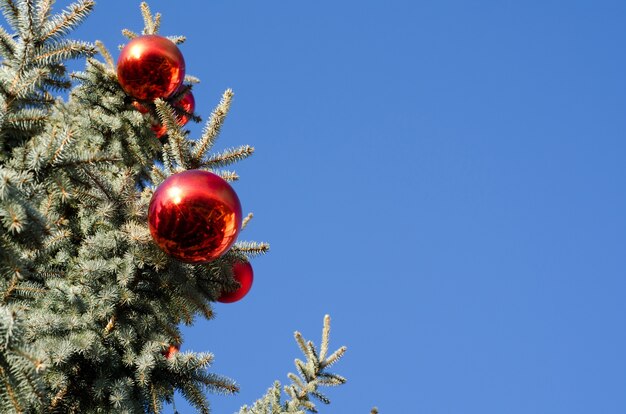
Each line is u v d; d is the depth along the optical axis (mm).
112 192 7840
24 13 6160
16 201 5336
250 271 9172
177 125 7941
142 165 10359
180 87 10672
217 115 7969
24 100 6141
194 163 7895
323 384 11789
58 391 7551
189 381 8117
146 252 8055
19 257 5652
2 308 5203
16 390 5312
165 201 6805
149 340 8047
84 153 5934
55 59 6301
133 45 9641
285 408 11344
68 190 5906
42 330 7395
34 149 5695
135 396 7973
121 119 10359
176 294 8406
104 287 8000
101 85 10672
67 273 8242
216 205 6781
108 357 7785
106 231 8336
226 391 8172
